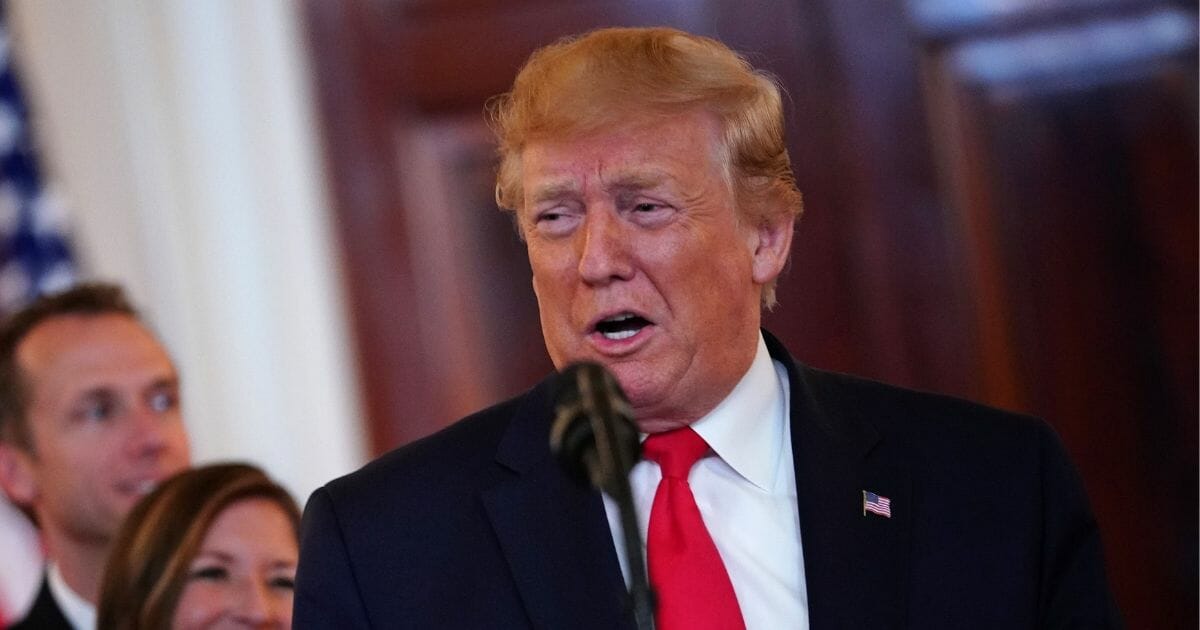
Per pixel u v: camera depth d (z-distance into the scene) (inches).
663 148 274.2
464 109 625.0
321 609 275.1
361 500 284.5
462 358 622.5
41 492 428.1
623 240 272.1
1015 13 592.1
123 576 359.3
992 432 294.7
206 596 358.0
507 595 272.2
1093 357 588.7
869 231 596.7
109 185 623.2
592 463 218.2
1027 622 275.0
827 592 271.6
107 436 424.8
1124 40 586.6
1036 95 592.1
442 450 291.0
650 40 281.4
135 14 623.2
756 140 287.1
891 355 594.6
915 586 275.6
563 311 277.4
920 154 595.2
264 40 621.9
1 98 619.5
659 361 275.7
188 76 621.3
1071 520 288.5
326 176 627.2
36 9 625.0
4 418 432.1
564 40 298.5
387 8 628.4
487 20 623.2
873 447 291.0
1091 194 589.3
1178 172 582.6
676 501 281.0
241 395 620.7
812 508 279.9
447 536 278.7
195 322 621.3
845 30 598.9
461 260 624.4
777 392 298.5
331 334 621.9
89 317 437.1
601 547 273.6
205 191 621.3
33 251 613.6
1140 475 585.6
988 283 593.0
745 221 287.9
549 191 274.5
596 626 267.3
